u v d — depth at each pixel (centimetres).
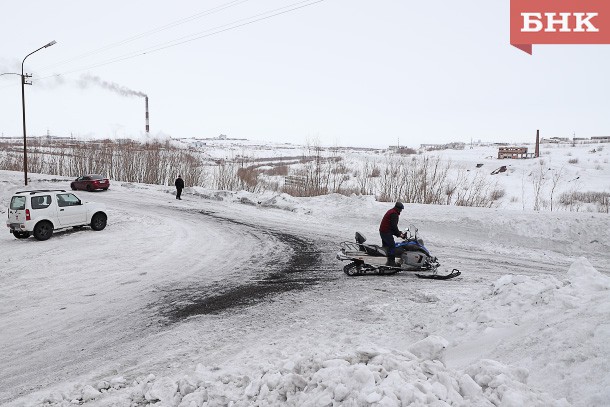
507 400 345
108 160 5097
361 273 1141
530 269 1167
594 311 450
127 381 606
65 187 3662
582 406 335
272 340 732
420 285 1007
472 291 904
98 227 1872
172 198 2984
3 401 575
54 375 649
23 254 1444
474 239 1575
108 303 970
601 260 1274
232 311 899
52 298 1010
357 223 1977
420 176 2906
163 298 999
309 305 911
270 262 1318
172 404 496
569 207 2817
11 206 1702
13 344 769
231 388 496
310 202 2448
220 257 1389
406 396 349
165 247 1536
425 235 1648
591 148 8262
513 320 566
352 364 447
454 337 607
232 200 2830
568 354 396
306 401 388
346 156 6556
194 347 723
